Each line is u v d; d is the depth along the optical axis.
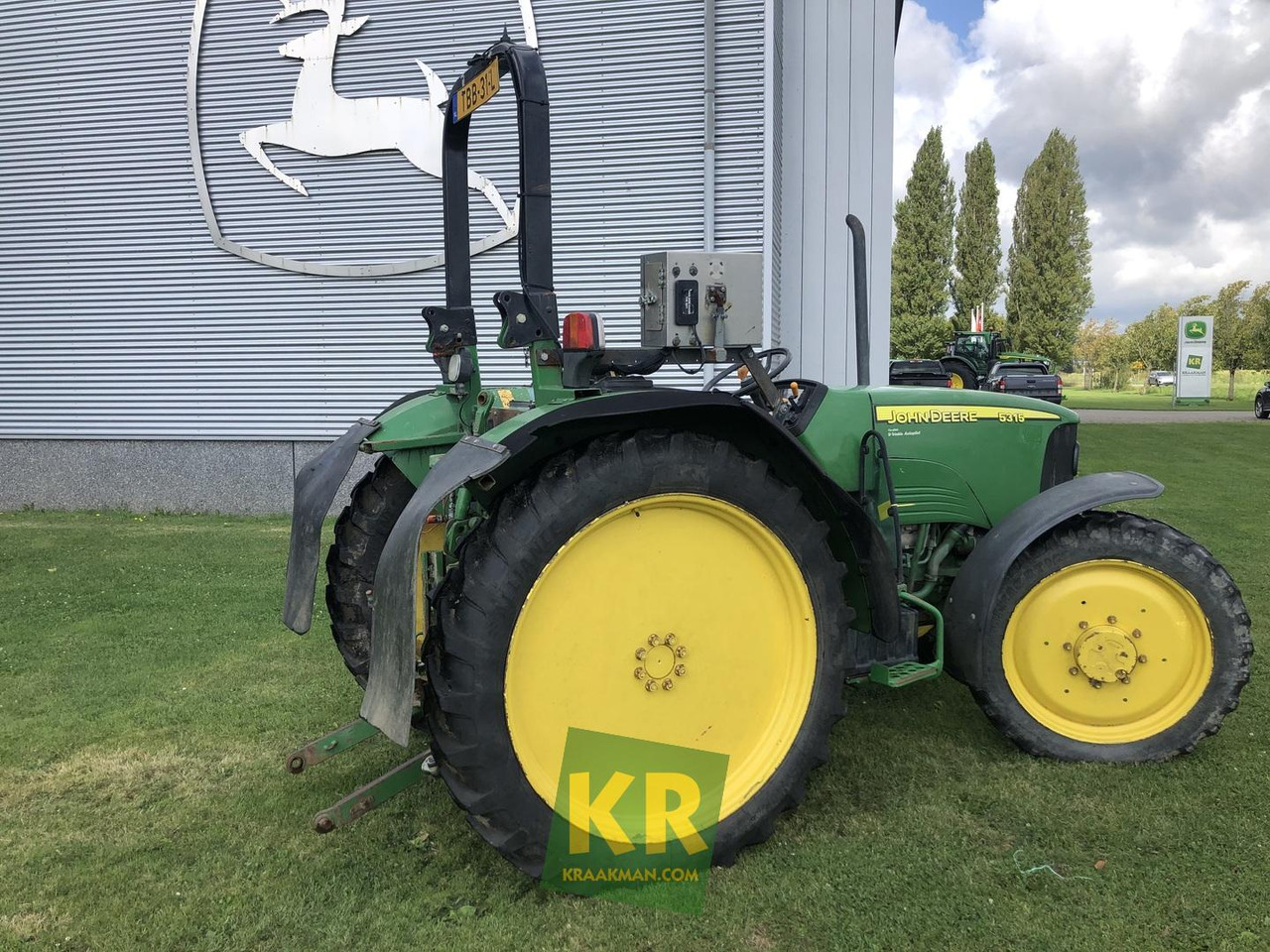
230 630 4.65
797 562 2.44
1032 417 3.29
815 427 3.01
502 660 2.13
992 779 2.84
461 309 3.02
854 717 3.39
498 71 2.53
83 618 4.88
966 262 50.72
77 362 8.73
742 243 7.72
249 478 8.59
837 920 2.13
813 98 8.41
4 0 8.48
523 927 2.14
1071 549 2.91
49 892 2.32
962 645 2.92
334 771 3.03
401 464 3.10
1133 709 2.95
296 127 8.19
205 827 2.65
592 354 2.41
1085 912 2.15
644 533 2.32
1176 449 14.24
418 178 8.09
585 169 7.88
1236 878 2.28
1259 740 3.10
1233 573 5.50
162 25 8.26
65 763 3.10
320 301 8.34
